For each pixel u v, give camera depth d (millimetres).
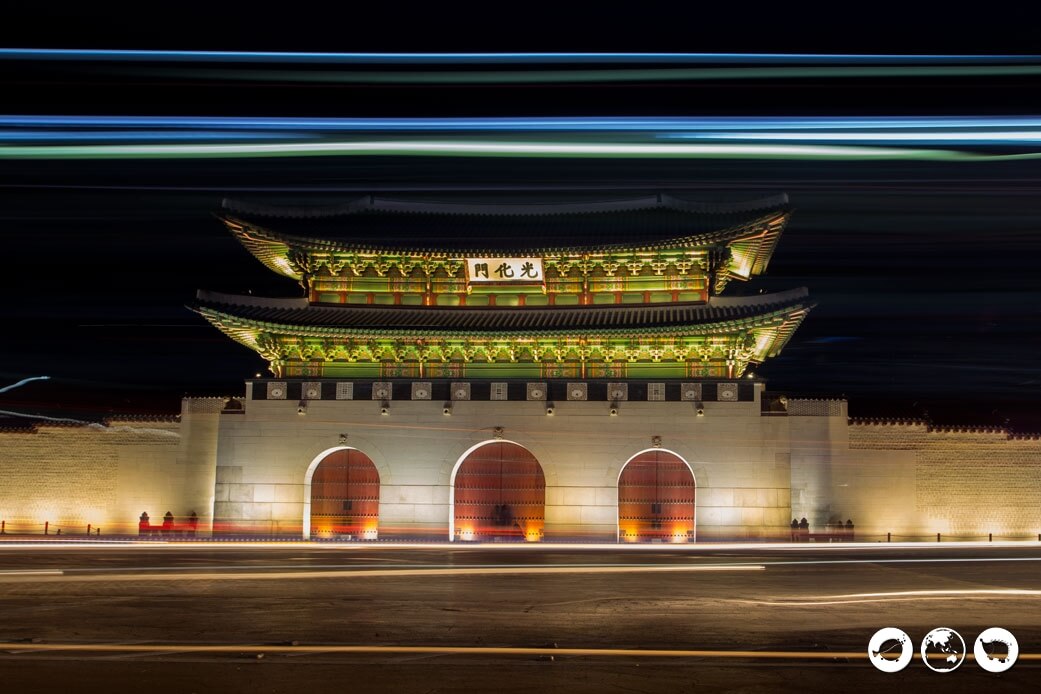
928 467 61281
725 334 61281
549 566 39406
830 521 60781
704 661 17281
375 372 63906
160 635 19969
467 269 64562
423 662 17000
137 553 46406
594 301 64875
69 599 26578
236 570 36844
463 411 61219
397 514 60562
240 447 62031
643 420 60312
